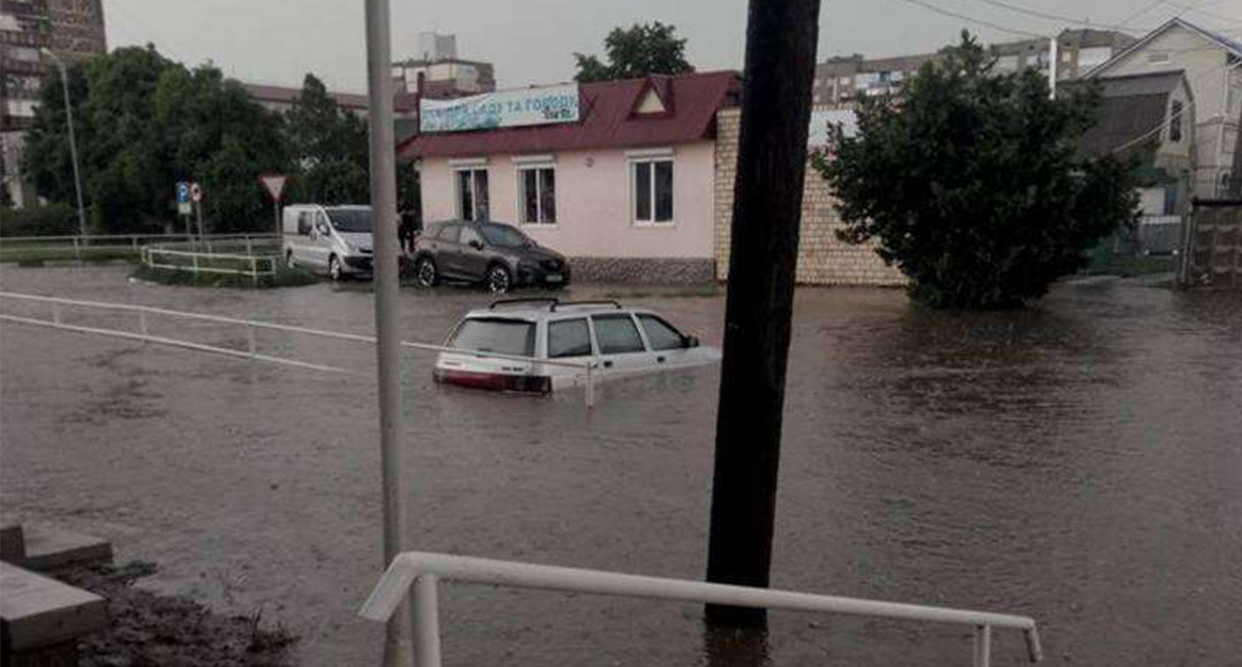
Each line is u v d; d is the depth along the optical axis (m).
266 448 8.88
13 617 3.28
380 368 3.80
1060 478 7.73
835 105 25.98
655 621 5.18
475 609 5.31
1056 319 17.31
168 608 5.11
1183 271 22.02
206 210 46.38
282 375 12.92
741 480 4.82
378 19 3.59
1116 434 9.05
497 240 24.42
